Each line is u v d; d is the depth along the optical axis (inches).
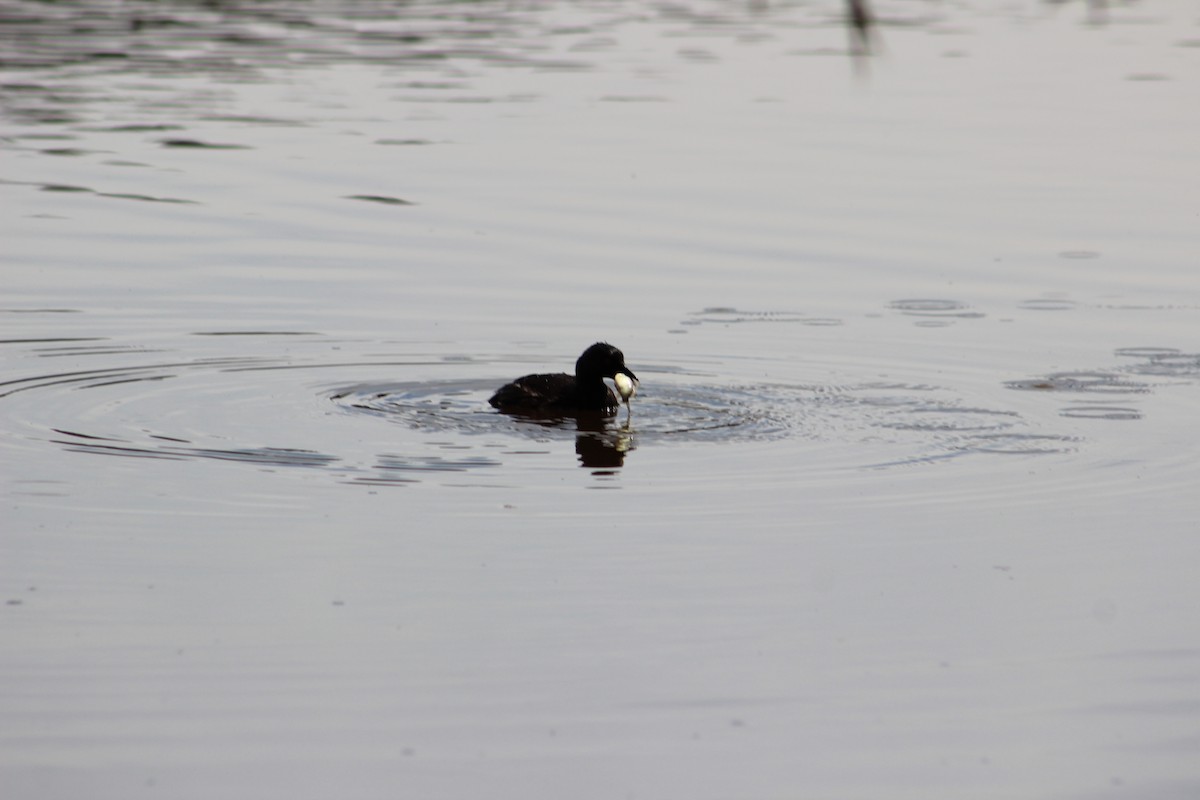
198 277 887.1
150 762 376.5
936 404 680.4
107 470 576.4
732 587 481.4
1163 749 390.6
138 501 545.3
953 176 1187.3
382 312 823.7
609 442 619.2
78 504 541.3
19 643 435.5
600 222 1032.8
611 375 655.1
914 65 1704.0
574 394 660.1
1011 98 1514.5
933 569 497.7
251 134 1301.7
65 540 509.7
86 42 1812.3
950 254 967.6
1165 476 585.9
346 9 2159.2
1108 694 418.3
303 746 384.8
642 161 1221.7
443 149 1252.5
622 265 932.0
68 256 927.0
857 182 1162.6
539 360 749.3
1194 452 613.0
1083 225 1039.6
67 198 1074.7
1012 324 817.5
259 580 481.1
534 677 421.1
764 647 441.4
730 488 568.7
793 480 578.9
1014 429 643.5
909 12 2161.7
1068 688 421.4
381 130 1326.3
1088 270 928.3
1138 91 1542.8
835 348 770.8
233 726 393.4
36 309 815.1
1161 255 964.6
